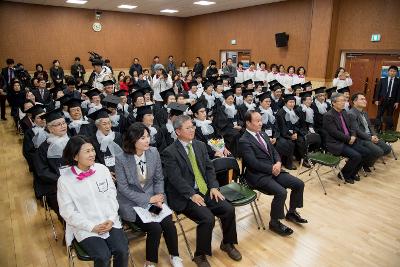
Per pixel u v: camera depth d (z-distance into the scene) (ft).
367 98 24.50
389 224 10.02
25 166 14.89
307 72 26.86
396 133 16.70
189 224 9.91
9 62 27.35
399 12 21.49
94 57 28.60
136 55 39.04
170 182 8.08
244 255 8.41
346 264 8.07
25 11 31.68
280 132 15.23
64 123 9.35
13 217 10.30
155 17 39.27
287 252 8.55
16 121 21.49
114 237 6.63
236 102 18.94
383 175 14.21
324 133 15.29
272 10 29.60
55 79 31.30
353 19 24.11
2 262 8.02
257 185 9.62
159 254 8.41
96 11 35.01
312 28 25.85
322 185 12.24
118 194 7.68
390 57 22.75
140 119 12.26
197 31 39.65
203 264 7.75
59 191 6.51
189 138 8.23
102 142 10.35
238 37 33.83
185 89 27.43
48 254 8.39
